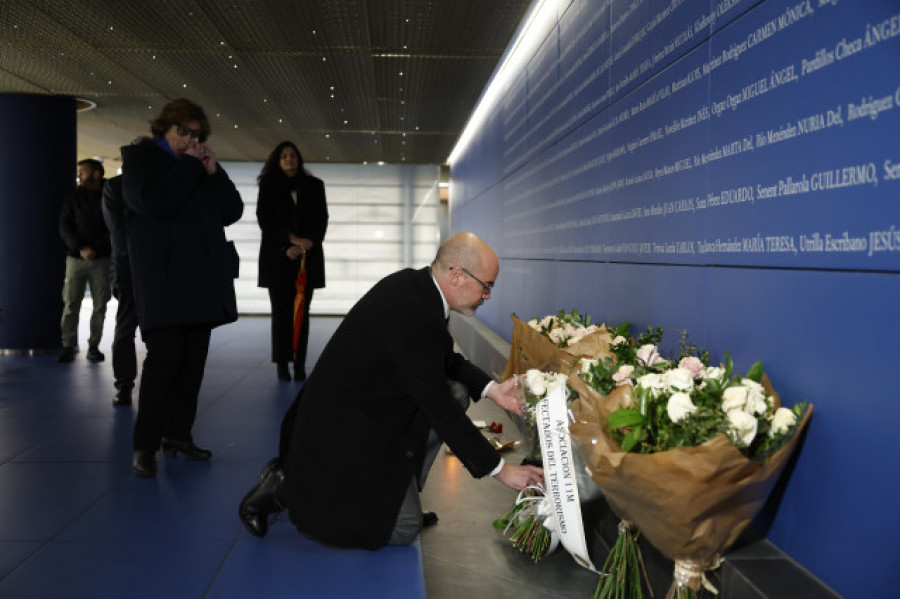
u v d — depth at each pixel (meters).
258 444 4.27
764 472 1.71
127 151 3.54
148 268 3.56
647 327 3.03
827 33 1.81
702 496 1.69
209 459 3.94
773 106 2.06
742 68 2.23
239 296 13.85
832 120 1.79
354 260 13.95
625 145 3.33
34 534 2.88
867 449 1.68
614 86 3.49
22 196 7.75
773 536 2.07
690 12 2.62
